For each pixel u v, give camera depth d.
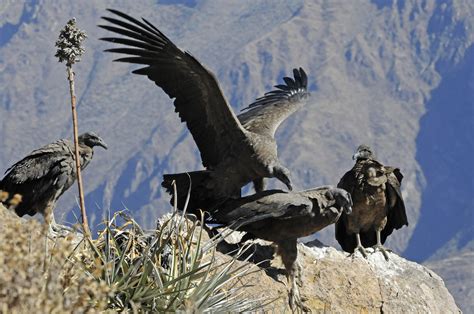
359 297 12.56
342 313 12.40
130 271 10.16
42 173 13.09
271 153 12.55
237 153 12.59
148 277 10.21
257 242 12.88
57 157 13.14
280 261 12.55
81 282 8.57
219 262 11.66
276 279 12.18
